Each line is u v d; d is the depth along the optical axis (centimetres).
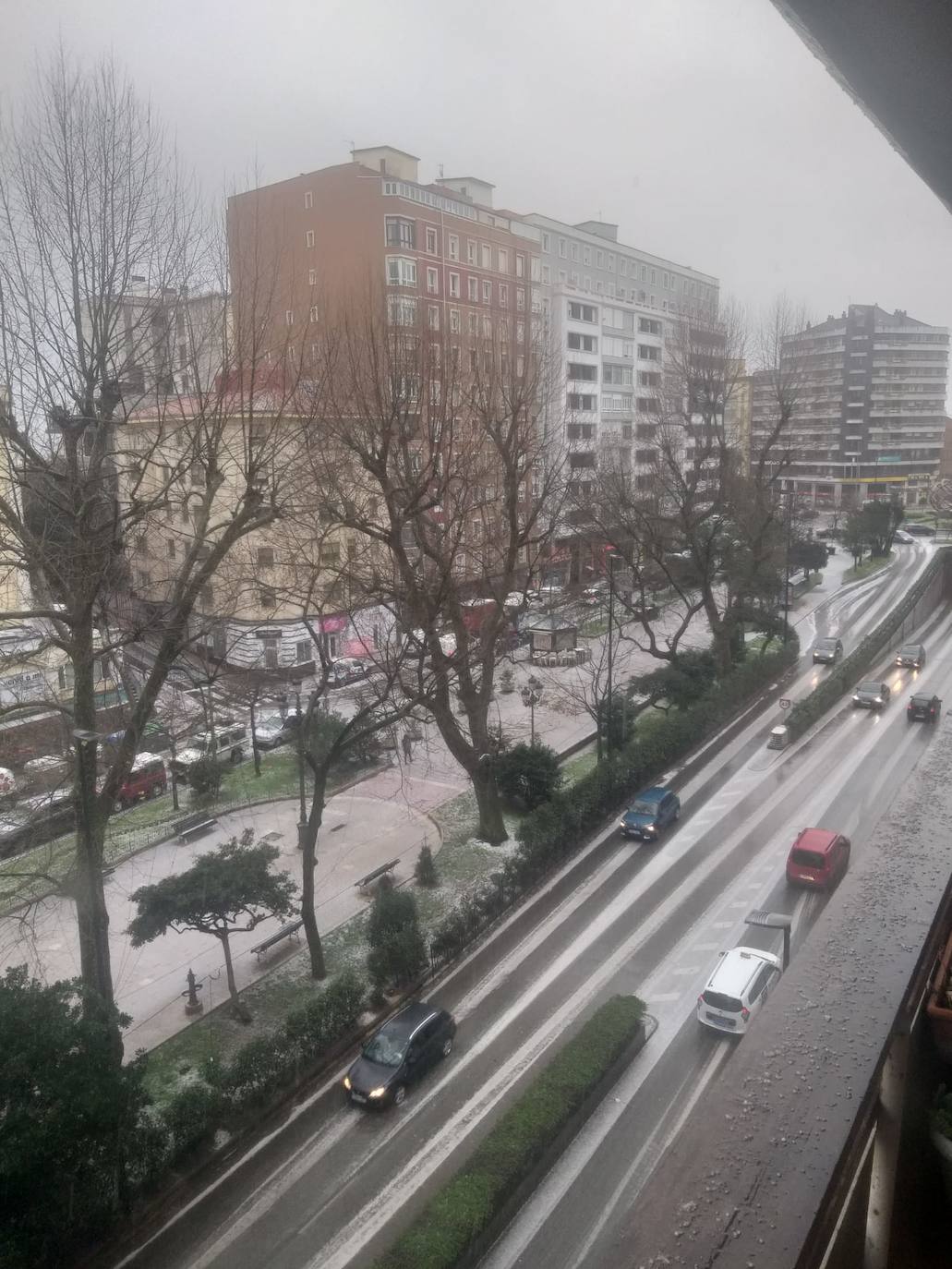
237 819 2511
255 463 1532
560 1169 1251
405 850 2295
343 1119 1391
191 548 1723
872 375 7769
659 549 3441
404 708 1898
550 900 2031
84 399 1422
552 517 2981
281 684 3453
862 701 3197
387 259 4359
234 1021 1634
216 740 2786
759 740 2972
